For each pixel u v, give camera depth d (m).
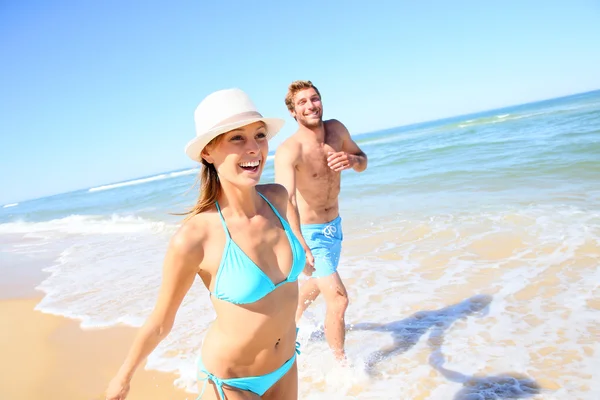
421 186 11.50
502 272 5.11
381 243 7.01
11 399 4.09
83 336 5.29
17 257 11.66
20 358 4.95
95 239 12.45
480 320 4.20
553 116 28.34
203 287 6.46
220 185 2.17
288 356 2.36
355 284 5.54
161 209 17.00
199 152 2.07
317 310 5.11
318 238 4.04
